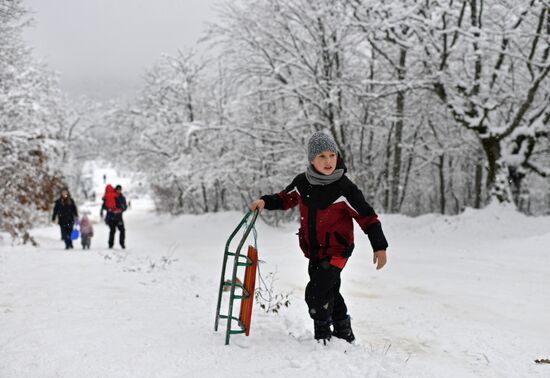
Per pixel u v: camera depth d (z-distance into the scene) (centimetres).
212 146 3362
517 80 2430
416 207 4441
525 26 2241
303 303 698
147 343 426
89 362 376
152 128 4050
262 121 2847
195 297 680
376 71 2688
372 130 2891
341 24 2153
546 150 2534
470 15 2189
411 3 2092
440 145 3161
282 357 398
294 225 2953
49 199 2580
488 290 889
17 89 2197
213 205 4256
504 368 450
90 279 800
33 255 1181
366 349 442
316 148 427
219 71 2992
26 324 483
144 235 2938
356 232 1850
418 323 630
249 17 2506
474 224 1975
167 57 4028
